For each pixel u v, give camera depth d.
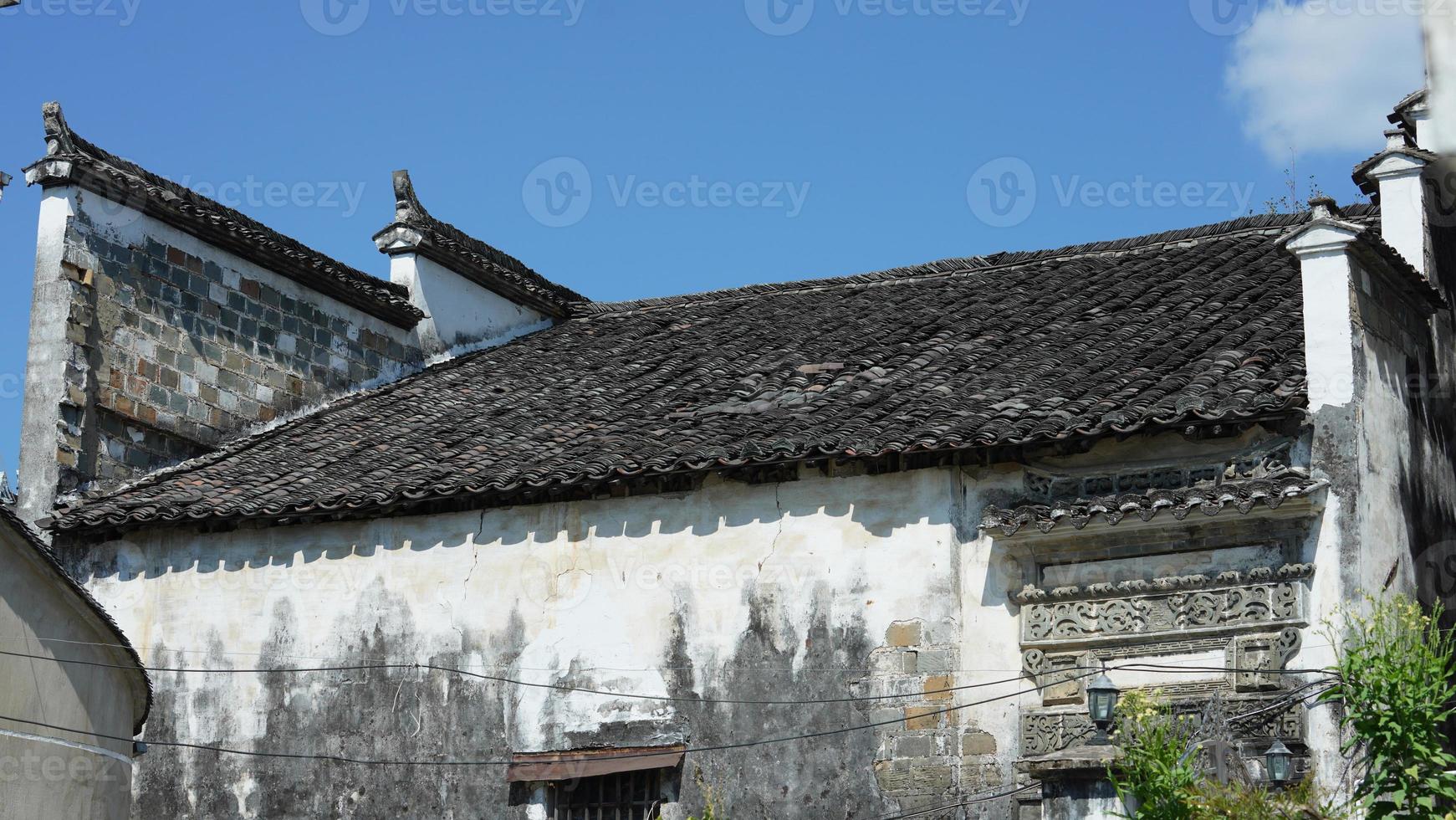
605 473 22.27
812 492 21.78
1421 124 24.11
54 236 25.86
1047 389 21.94
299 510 23.73
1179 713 19.36
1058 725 19.95
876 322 27.31
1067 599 20.25
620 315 31.98
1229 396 19.95
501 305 32.03
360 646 23.69
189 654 24.50
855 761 20.91
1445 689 17.12
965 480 21.19
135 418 26.20
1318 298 20.16
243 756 23.95
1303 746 18.81
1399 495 20.62
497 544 23.28
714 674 21.81
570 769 22.16
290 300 28.69
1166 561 19.97
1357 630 18.86
